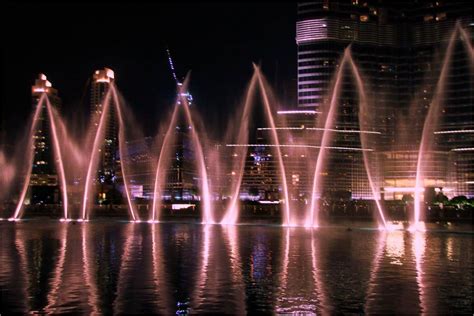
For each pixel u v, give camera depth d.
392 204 140.25
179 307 22.20
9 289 25.48
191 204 136.75
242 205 128.00
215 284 27.11
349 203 146.50
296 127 198.62
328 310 21.86
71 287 26.03
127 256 38.31
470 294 24.95
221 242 50.72
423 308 22.22
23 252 40.62
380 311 21.72
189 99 193.50
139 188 198.12
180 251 41.97
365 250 44.00
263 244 48.97
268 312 21.53
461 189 195.88
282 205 131.50
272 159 193.12
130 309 21.81
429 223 95.38
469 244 50.38
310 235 61.97
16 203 143.50
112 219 107.19
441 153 199.12
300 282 27.80
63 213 118.56
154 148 198.00
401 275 30.27
